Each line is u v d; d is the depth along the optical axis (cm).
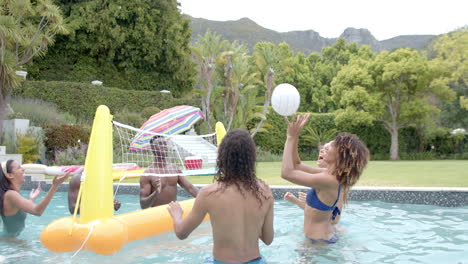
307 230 363
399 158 2448
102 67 2688
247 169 247
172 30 2784
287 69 2130
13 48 1527
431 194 625
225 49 2017
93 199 343
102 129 378
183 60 2909
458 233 422
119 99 2153
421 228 447
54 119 1667
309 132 2509
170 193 485
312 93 4516
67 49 2584
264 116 1964
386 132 2542
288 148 313
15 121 1331
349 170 322
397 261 319
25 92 1925
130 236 364
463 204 611
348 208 589
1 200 399
